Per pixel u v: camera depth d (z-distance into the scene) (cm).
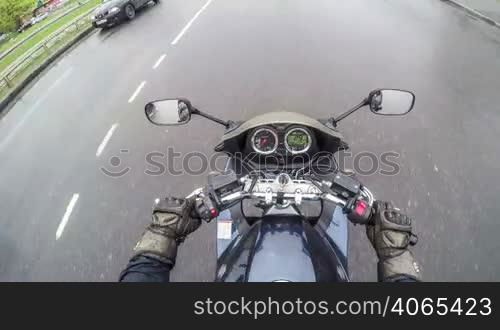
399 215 71
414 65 324
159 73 347
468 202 177
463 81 294
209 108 272
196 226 76
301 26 430
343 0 522
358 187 75
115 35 478
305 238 71
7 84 369
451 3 498
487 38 378
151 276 63
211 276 148
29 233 186
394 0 518
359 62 332
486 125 235
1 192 220
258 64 340
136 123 267
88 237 178
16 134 285
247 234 85
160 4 589
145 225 182
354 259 151
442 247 156
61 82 370
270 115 92
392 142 219
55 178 224
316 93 283
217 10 520
